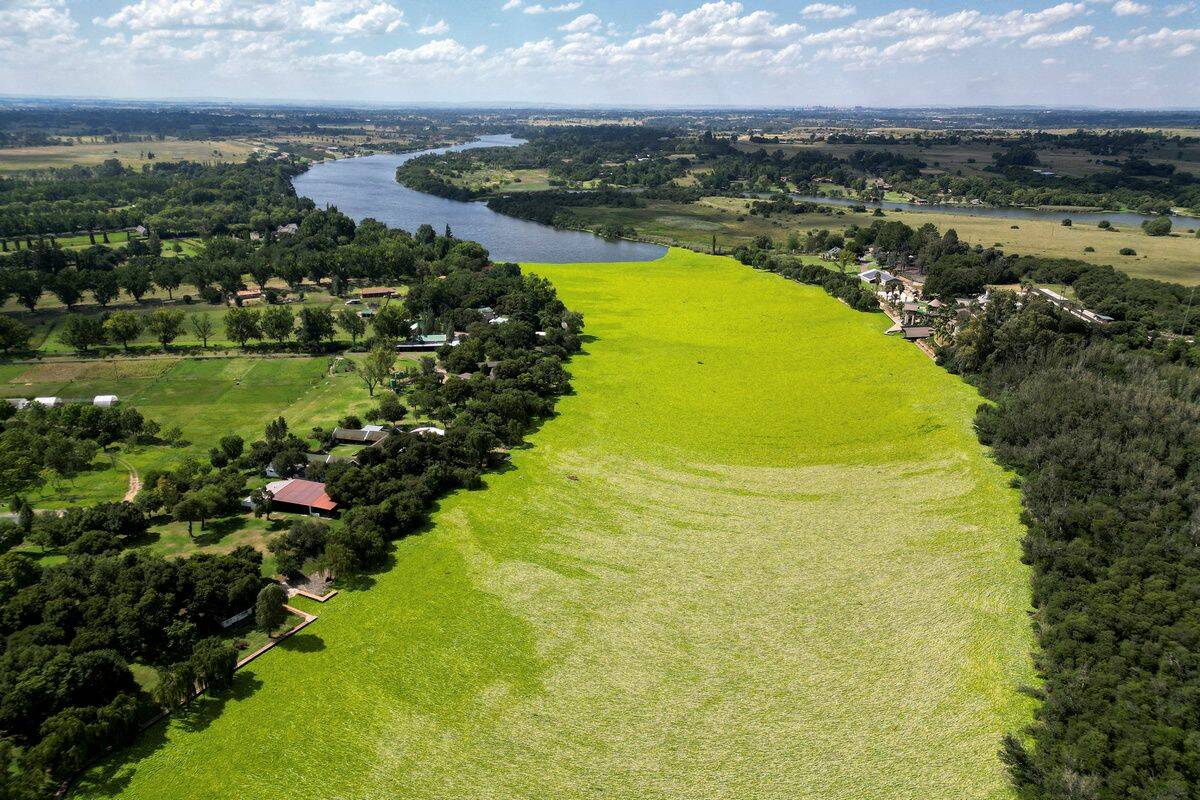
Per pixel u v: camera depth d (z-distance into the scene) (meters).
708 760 71.50
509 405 142.25
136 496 111.31
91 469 120.94
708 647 87.12
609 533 110.19
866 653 86.19
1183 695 71.56
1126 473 114.06
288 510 111.25
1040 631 87.06
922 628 90.19
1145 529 99.81
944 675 82.31
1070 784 64.44
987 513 114.38
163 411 145.38
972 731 74.44
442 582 96.62
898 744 73.25
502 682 80.56
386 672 80.81
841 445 142.38
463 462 125.81
